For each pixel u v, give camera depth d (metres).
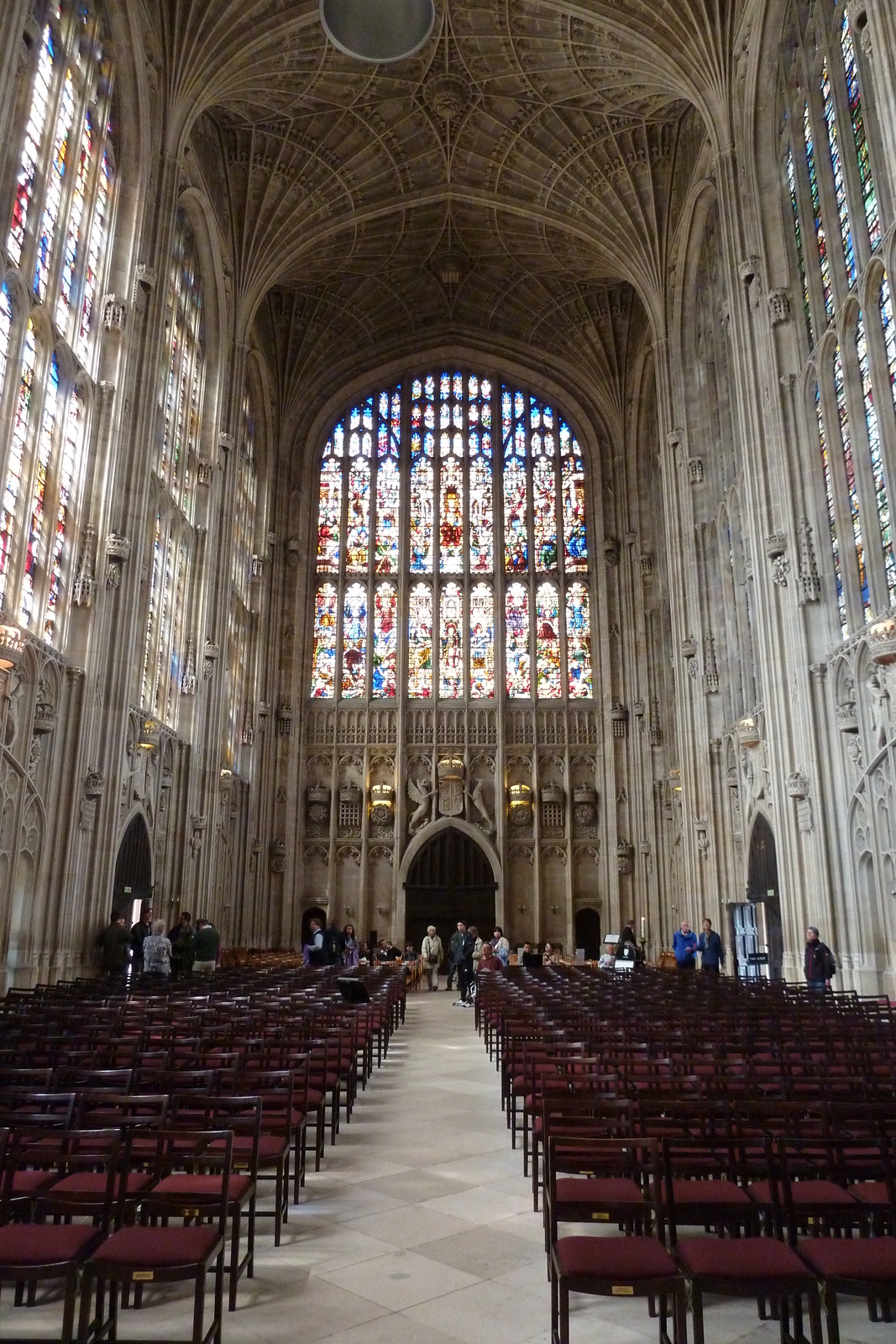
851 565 20.16
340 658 40.84
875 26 16.84
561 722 40.31
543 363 43.28
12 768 16.98
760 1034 10.47
